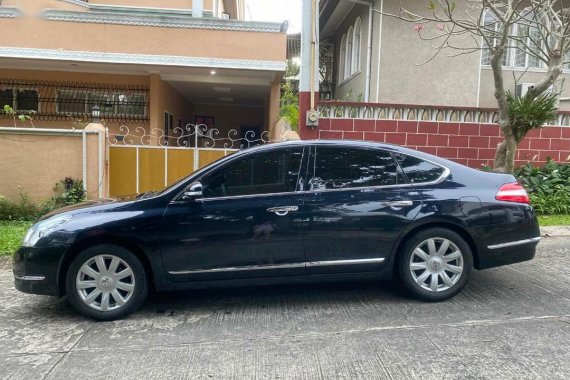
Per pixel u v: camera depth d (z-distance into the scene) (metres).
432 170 4.79
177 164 9.45
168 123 14.14
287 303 4.80
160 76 12.81
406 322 4.25
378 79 11.72
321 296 4.98
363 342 3.87
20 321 4.46
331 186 4.62
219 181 4.54
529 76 12.65
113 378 3.37
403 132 9.91
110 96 13.01
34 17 10.98
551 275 5.57
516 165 10.30
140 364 3.57
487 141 10.05
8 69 12.55
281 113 15.43
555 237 7.49
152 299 4.96
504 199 4.73
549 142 10.33
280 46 11.55
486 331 4.03
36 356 3.73
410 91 11.79
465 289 5.10
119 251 4.36
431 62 11.75
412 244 4.63
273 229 4.46
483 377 3.29
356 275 4.63
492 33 8.87
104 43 11.19
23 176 8.84
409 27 11.66
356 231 4.54
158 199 4.45
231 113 19.77
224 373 3.41
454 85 11.84
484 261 4.71
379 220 4.56
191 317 4.48
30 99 12.85
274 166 4.62
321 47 17.73
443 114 9.98
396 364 3.50
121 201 4.60
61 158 8.87
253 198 4.50
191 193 4.42
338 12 14.71
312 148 4.70
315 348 3.78
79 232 4.28
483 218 4.65
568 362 3.49
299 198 4.53
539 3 8.16
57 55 11.09
